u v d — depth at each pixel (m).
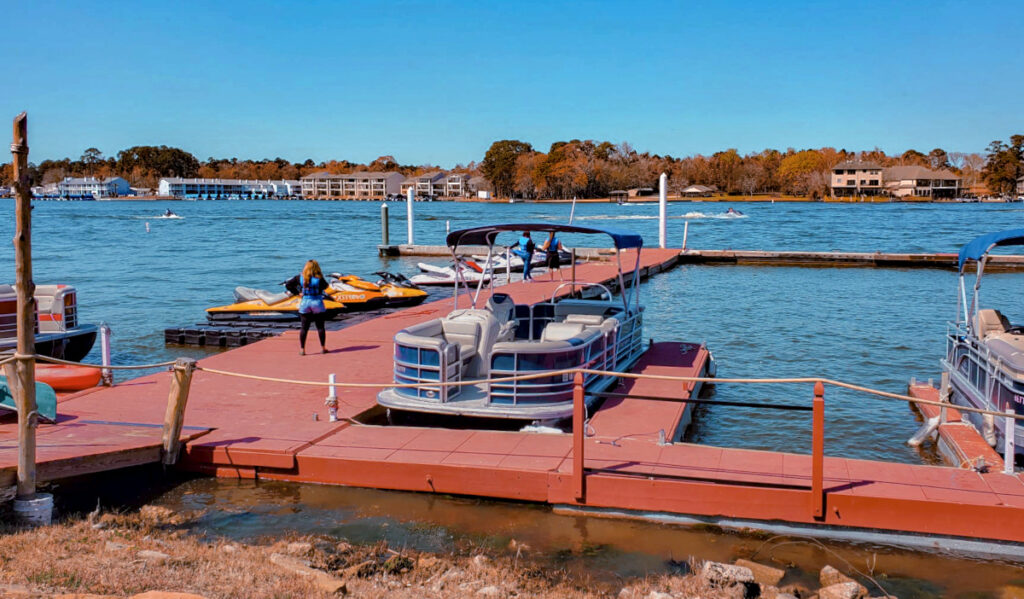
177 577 6.07
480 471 8.29
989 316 11.05
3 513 7.76
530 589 6.46
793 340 19.52
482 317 11.36
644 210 142.38
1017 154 187.38
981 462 8.05
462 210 150.50
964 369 11.41
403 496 8.53
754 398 14.17
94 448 8.55
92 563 6.24
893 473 7.99
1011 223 93.00
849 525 7.40
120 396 11.55
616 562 7.13
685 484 7.73
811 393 14.54
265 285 33.38
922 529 7.24
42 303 15.00
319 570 6.55
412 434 9.59
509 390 10.09
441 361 10.16
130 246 57.81
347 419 10.23
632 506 7.88
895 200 196.88
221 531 7.71
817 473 7.38
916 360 17.22
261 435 9.55
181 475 9.16
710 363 15.37
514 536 7.66
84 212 139.25
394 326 18.20
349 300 24.75
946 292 28.81
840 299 26.98
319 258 47.38
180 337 19.78
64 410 10.69
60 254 50.34
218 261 45.38
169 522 7.89
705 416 12.84
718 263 41.84
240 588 5.93
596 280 29.36
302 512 8.19
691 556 7.26
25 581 5.75
